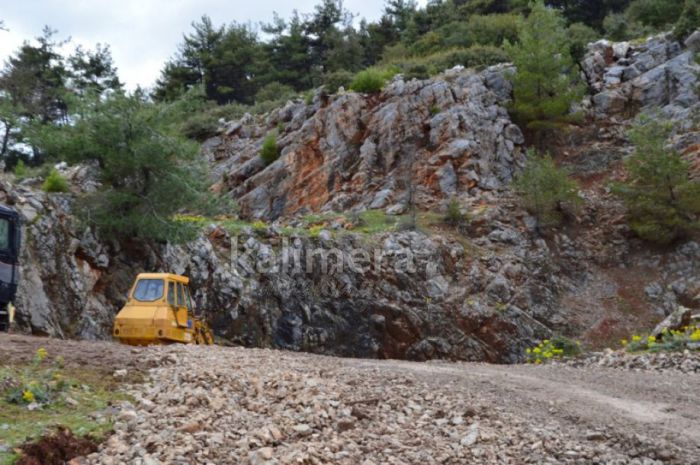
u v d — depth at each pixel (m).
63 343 11.32
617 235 35.31
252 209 41.22
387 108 41.41
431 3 79.88
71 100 29.16
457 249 33.16
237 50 77.50
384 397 9.88
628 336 30.44
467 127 40.19
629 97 43.31
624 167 39.22
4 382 7.98
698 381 12.81
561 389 11.70
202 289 28.39
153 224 27.56
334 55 77.19
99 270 27.09
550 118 41.34
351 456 7.38
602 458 7.95
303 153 42.03
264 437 7.42
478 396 10.52
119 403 8.09
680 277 32.75
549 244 34.97
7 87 60.03
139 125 28.61
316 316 29.14
